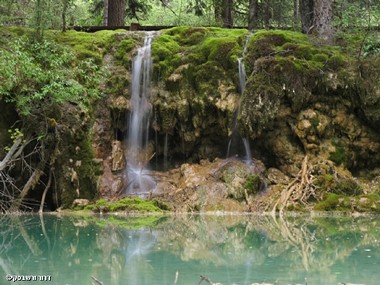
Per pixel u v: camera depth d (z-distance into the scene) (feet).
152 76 47.09
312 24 55.77
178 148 47.52
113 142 45.65
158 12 109.81
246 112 43.93
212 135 46.70
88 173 43.01
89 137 44.04
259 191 42.57
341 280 18.58
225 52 46.42
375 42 45.98
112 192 43.34
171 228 31.99
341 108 45.01
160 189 44.11
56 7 48.98
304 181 41.81
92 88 46.11
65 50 45.37
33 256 23.45
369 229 31.60
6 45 43.88
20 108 41.16
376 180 44.34
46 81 41.68
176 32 50.19
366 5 53.98
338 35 48.39
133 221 35.40
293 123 44.39
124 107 46.39
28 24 49.21
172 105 46.01
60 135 42.42
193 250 24.93
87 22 79.00
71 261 22.27
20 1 52.60
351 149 44.68
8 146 42.32
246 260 22.52
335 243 26.73
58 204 42.65
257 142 45.57
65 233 29.96
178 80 46.09
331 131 44.60
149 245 26.20
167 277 19.16
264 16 69.97
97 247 25.64
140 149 46.93
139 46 49.14
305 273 19.83
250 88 44.11
